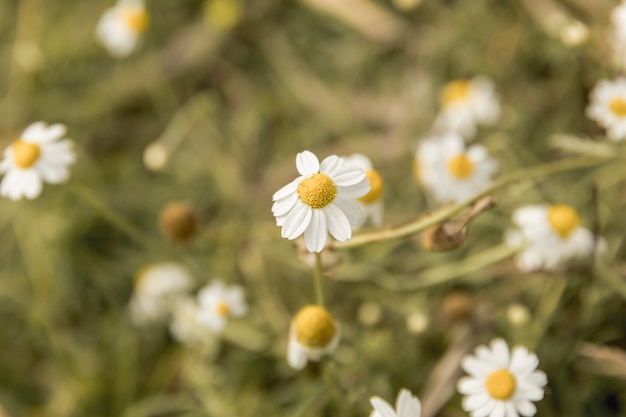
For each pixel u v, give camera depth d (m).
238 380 0.41
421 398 0.38
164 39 0.49
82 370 0.43
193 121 0.47
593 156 0.37
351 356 0.39
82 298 0.44
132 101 0.48
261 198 0.45
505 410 0.33
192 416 0.40
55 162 0.37
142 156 0.47
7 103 0.48
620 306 0.38
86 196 0.39
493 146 0.43
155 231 0.45
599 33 0.41
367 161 0.36
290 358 0.35
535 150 0.44
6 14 0.50
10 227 0.46
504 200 0.40
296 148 0.47
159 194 0.46
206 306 0.38
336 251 0.35
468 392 0.33
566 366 0.38
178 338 0.42
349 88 0.47
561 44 0.44
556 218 0.36
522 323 0.37
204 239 0.43
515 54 0.46
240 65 0.49
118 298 0.44
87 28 0.49
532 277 0.40
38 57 0.47
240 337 0.40
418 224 0.34
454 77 0.46
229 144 0.47
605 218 0.40
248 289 0.43
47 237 0.44
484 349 0.34
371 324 0.39
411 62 0.47
